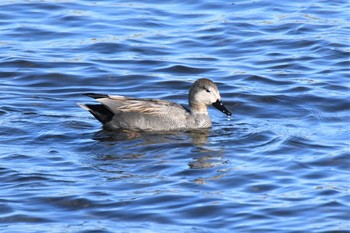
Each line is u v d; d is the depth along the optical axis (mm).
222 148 17344
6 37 23781
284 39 23734
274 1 26234
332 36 23781
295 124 18766
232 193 15125
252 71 21844
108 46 23297
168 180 15648
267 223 13992
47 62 22188
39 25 24562
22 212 14359
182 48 23297
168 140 17859
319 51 22984
